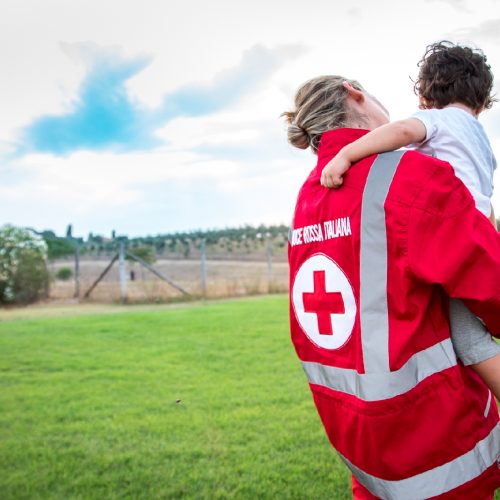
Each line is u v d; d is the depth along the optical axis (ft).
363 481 4.80
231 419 14.79
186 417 15.20
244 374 20.10
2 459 12.51
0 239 56.65
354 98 5.48
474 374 4.72
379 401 4.36
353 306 4.65
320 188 5.16
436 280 4.19
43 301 57.16
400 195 4.38
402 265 4.31
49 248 77.15
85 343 27.84
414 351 4.36
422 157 4.51
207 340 27.32
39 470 11.82
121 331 31.35
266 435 13.42
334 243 4.82
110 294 57.62
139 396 17.69
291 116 6.01
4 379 20.57
